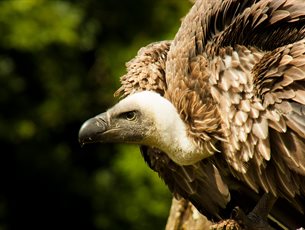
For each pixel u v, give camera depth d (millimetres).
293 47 12828
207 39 13336
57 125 32281
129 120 13531
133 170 29531
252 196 13922
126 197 30453
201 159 13531
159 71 13844
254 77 12898
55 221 33156
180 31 13602
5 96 31906
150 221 29906
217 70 13094
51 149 32594
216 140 13219
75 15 31234
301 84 12750
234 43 13148
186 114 13320
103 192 31500
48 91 32219
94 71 32469
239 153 13031
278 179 13117
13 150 32375
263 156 12859
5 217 33062
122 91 14125
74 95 32344
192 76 13289
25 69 32312
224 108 13008
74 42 30969
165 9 31969
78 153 32844
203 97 13219
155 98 13469
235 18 13211
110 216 30891
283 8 13016
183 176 13922
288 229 14078
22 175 32781
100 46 32344
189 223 15719
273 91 12836
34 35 30688
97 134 13625
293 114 12766
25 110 32062
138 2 32469
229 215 14070
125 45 32094
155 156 14070
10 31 30625
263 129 12797
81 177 32531
